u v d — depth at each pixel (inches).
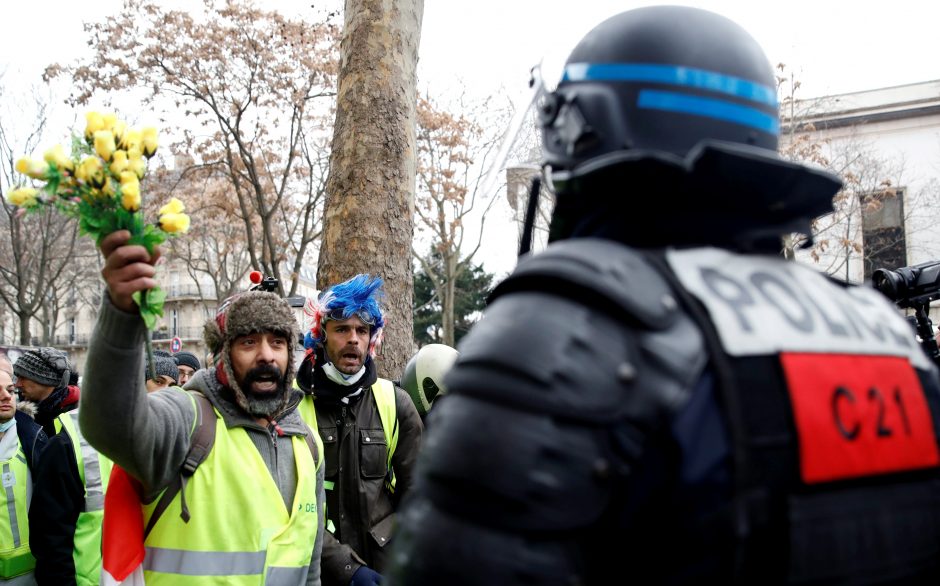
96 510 133.4
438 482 32.9
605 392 31.1
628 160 36.3
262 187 900.0
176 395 93.1
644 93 39.6
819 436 32.8
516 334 32.7
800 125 727.1
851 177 721.0
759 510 31.0
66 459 131.3
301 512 97.1
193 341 1780.3
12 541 150.9
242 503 91.4
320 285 222.1
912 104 756.6
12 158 815.1
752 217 39.5
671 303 33.2
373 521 127.3
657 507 31.4
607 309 32.8
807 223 41.8
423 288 1382.9
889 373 38.0
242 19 720.3
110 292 69.2
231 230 1071.0
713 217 38.4
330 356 130.6
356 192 218.5
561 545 31.0
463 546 31.3
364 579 112.9
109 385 72.2
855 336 37.9
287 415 103.4
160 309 67.7
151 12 711.7
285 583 92.6
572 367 31.4
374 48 224.2
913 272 90.7
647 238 38.2
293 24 733.9
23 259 1001.5
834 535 32.4
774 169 37.6
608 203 39.3
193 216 943.7
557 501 30.3
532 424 31.0
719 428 31.5
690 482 30.7
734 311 34.0
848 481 33.7
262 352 96.5
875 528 33.9
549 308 33.2
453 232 879.1
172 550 88.1
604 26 42.8
